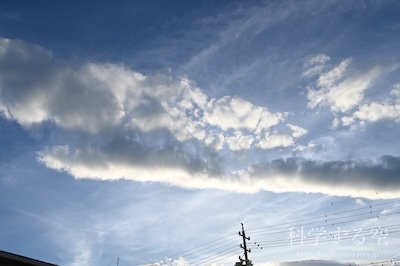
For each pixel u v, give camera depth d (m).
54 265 21.48
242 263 38.47
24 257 20.69
